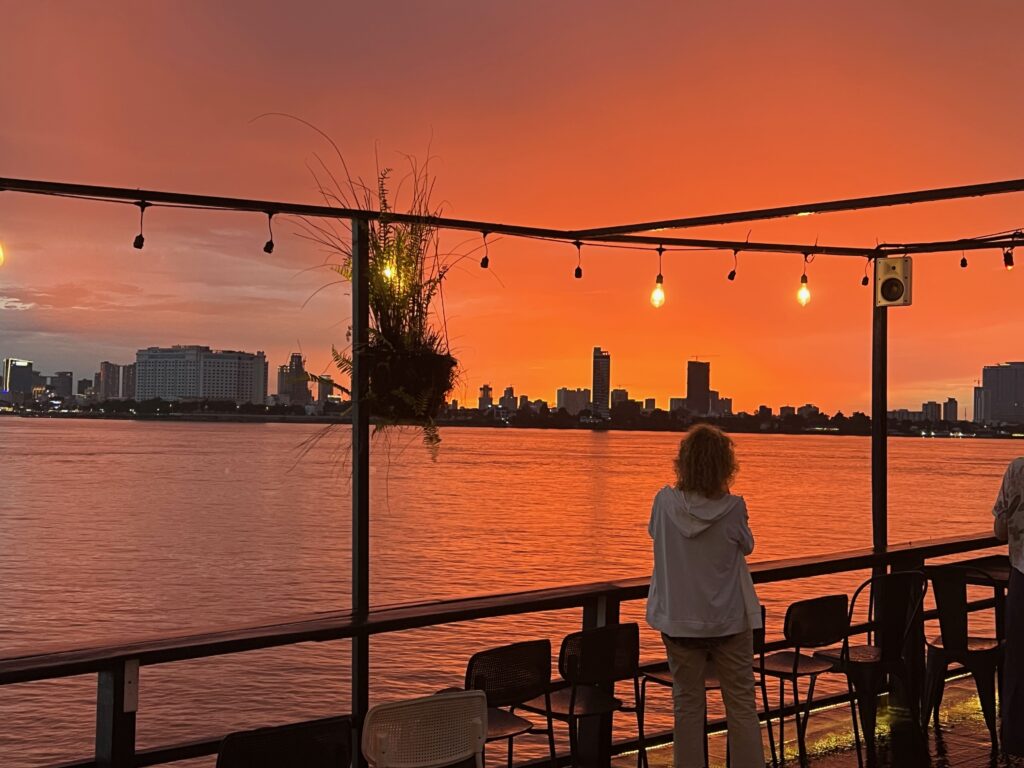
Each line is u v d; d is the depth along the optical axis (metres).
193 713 15.52
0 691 17.03
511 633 21.89
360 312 4.20
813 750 4.92
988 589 21.59
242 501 66.88
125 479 86.56
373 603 28.02
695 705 4.04
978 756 4.83
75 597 29.22
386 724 2.91
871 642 6.22
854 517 58.47
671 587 3.96
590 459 167.88
